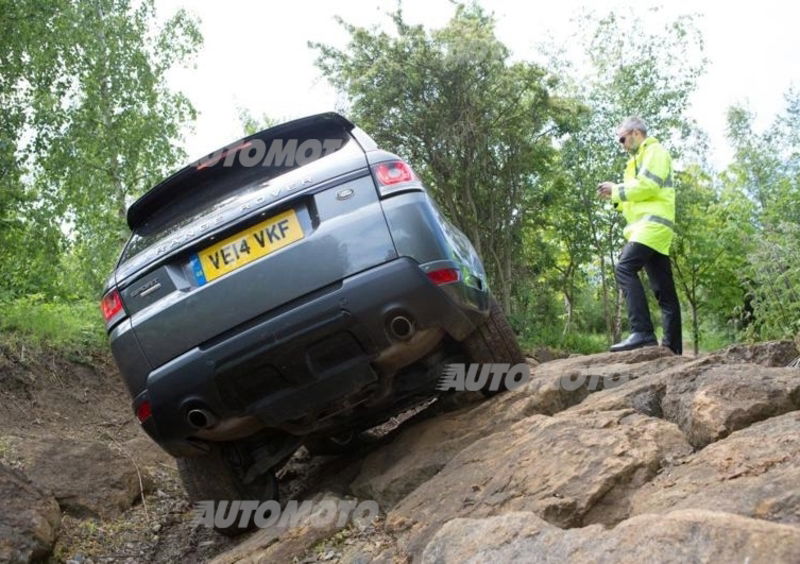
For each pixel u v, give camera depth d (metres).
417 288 3.31
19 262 9.75
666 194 6.11
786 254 8.77
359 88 16.39
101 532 4.09
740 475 2.37
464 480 3.06
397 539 2.95
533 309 19.47
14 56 9.43
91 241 11.24
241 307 3.32
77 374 7.13
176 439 3.51
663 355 4.84
